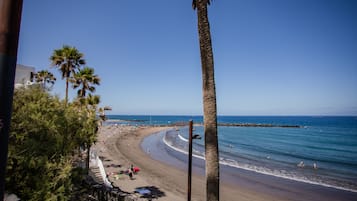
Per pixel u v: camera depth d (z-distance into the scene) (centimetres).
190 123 1153
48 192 649
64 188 691
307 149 5478
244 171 3017
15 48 239
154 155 4069
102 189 1263
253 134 9288
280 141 7050
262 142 6788
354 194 2123
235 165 3409
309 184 2442
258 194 2102
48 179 673
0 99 225
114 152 3988
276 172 2998
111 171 2566
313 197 2044
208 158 698
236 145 6069
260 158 4194
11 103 236
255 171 3022
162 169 2917
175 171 2848
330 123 16862
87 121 1245
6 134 230
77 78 2277
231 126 14425
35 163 672
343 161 3988
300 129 11894
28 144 691
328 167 3453
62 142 855
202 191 2069
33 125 730
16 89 823
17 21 240
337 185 2414
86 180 1400
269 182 2495
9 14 231
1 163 226
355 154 4781
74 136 1032
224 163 3553
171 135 8488
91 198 1130
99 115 2058
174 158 3831
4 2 229
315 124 15812
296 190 2231
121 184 2064
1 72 224
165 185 2172
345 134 9181
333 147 5859
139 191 1689
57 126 859
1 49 225
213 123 703
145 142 6088
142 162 3303
